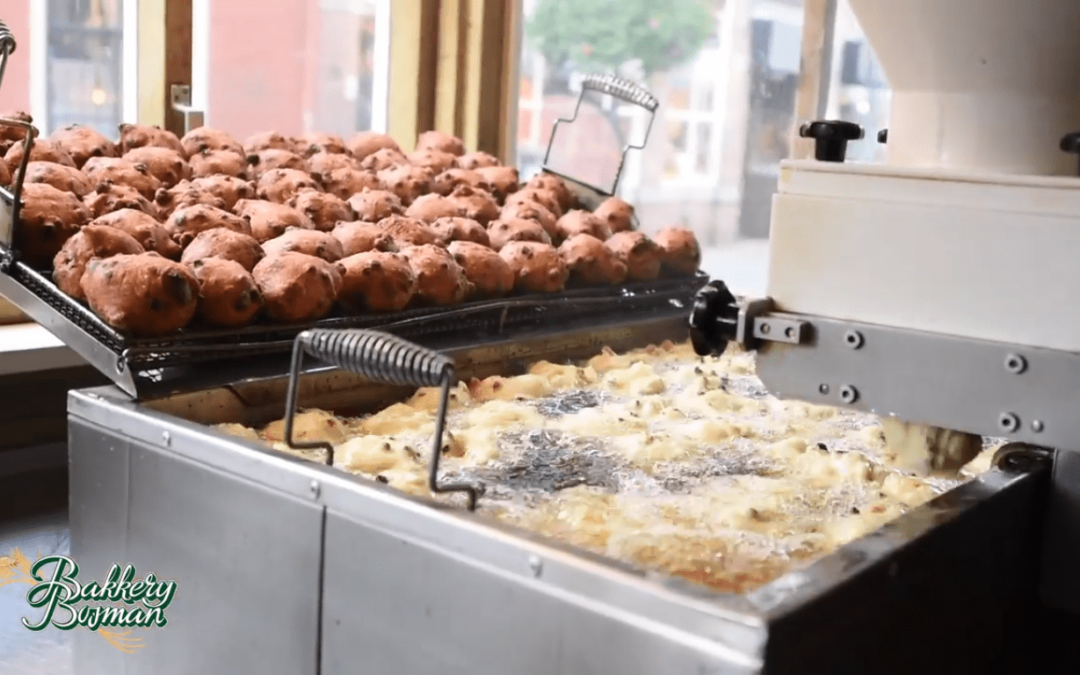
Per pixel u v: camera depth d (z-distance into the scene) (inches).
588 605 32.8
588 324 74.9
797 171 39.0
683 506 46.6
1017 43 34.7
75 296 54.2
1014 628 48.7
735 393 68.6
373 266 61.4
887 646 36.2
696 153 110.3
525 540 34.4
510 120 115.4
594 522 43.9
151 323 51.5
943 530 39.4
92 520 50.1
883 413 37.8
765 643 29.3
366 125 115.2
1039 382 34.5
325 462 48.8
